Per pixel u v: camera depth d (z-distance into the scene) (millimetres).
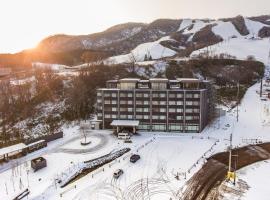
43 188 67250
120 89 113562
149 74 186000
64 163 82500
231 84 186750
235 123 122062
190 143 98250
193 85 112562
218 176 73750
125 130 111062
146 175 73625
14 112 131250
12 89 147500
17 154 89250
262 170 78188
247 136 105750
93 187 67688
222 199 62531
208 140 101375
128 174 74250
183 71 192625
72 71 192750
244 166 80625
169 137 105250
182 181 70500
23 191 65438
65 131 116500
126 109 113625
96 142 101125
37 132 116688
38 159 80875
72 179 73125
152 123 112750
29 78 172125
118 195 63594
